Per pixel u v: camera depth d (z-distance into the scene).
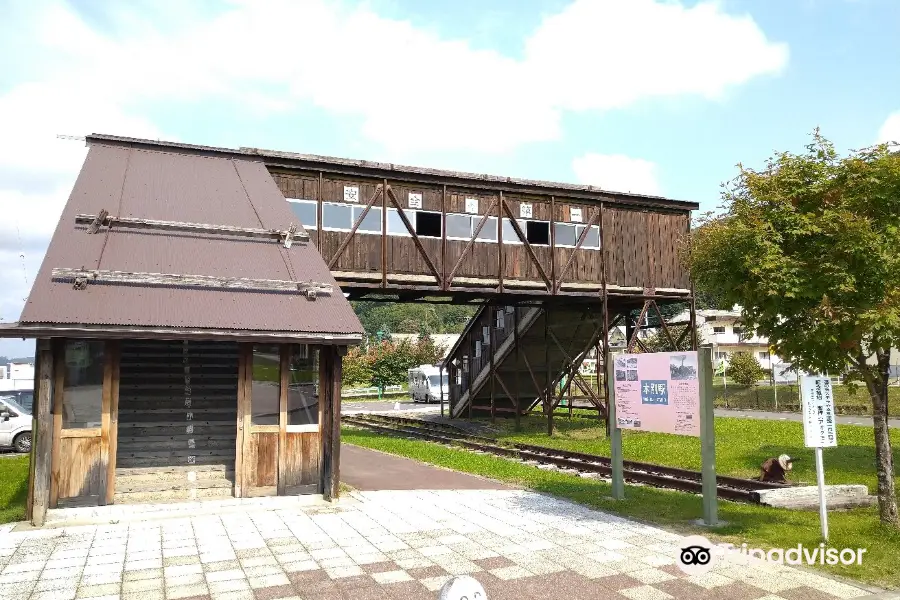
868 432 19.62
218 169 14.91
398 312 120.88
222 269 10.66
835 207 7.59
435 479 12.76
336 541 7.89
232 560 7.10
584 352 23.28
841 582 6.33
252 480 9.97
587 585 6.30
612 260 21.44
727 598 5.95
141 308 9.13
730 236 7.89
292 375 10.34
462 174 19.12
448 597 4.49
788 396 34.78
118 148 14.65
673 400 9.26
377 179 18.30
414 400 47.38
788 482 11.82
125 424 11.71
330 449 10.21
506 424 26.91
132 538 7.99
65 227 10.57
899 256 7.11
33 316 8.36
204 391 13.34
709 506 8.68
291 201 17.31
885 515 7.84
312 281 11.00
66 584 6.31
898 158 7.27
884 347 7.52
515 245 19.95
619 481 10.43
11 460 16.34
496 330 26.36
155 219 11.48
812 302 7.55
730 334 55.06
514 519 9.07
